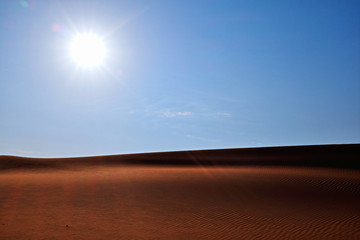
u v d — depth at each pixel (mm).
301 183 24203
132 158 48188
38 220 12781
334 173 30156
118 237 10977
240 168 37156
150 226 12477
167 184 23422
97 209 15172
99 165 40969
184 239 10898
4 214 13500
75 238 10695
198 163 44000
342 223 13062
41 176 27953
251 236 11312
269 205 16719
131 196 18641
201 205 16578
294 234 11555
